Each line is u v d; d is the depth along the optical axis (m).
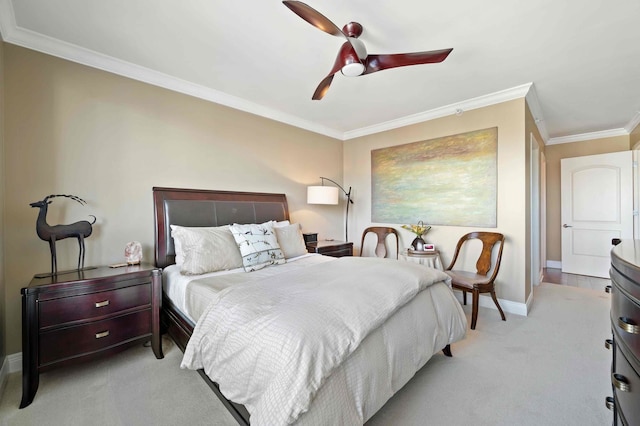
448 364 2.09
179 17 1.92
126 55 2.39
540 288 4.09
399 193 4.16
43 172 2.17
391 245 4.25
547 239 5.42
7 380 1.92
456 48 2.27
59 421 1.54
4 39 1.99
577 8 1.82
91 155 2.38
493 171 3.28
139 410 1.62
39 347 1.74
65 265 2.24
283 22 1.96
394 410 1.61
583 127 4.53
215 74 2.73
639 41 2.16
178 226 2.60
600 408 1.62
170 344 2.44
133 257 2.42
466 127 3.49
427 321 1.84
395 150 4.20
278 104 3.51
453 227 3.62
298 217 4.11
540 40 2.16
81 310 1.89
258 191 3.60
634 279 0.84
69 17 1.91
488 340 2.47
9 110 2.03
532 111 3.52
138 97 2.64
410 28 2.03
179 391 1.79
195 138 3.02
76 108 2.31
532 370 2.01
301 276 1.96
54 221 2.21
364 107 3.60
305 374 1.10
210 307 1.63
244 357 1.30
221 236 2.57
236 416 1.36
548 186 5.38
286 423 1.03
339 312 1.41
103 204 2.44
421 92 3.13
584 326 2.77
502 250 3.07
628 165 4.38
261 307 1.47
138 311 2.13
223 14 1.89
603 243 4.61
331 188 3.99
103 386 1.84
